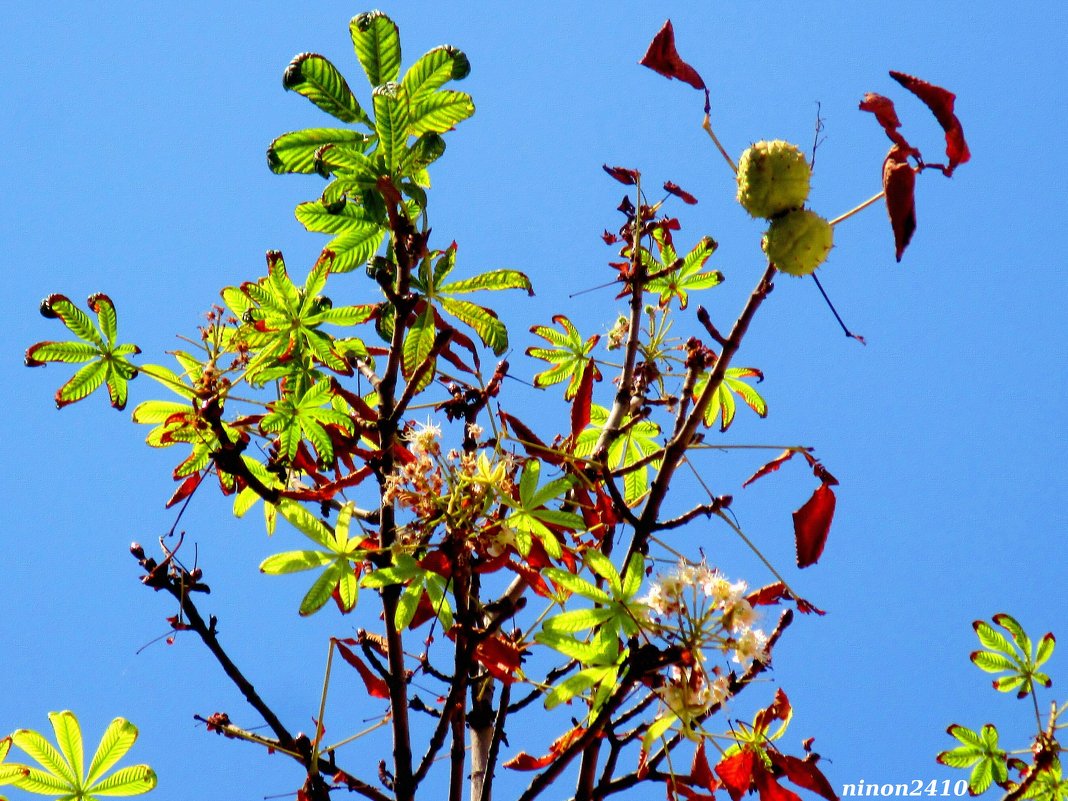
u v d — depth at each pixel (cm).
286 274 415
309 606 402
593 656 402
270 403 412
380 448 412
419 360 412
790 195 395
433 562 405
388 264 411
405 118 406
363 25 410
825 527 413
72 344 410
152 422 414
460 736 412
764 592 410
